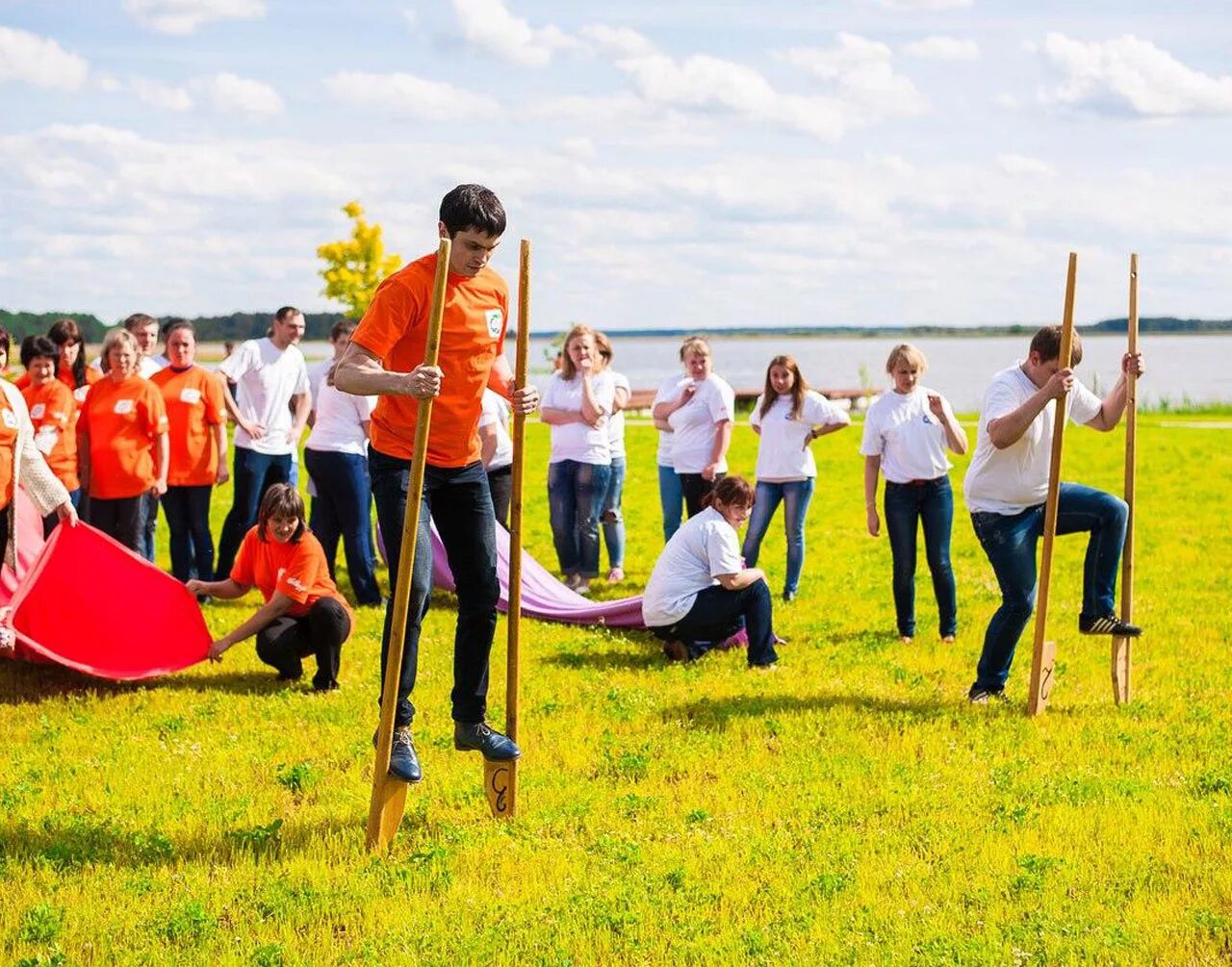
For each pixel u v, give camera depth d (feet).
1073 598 46.34
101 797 25.18
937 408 38.60
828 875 20.49
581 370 46.44
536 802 24.70
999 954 18.02
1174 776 26.16
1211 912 19.40
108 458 41.75
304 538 33.91
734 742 28.53
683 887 20.51
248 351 46.39
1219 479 86.38
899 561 39.22
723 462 45.01
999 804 24.13
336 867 21.43
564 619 41.27
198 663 35.68
